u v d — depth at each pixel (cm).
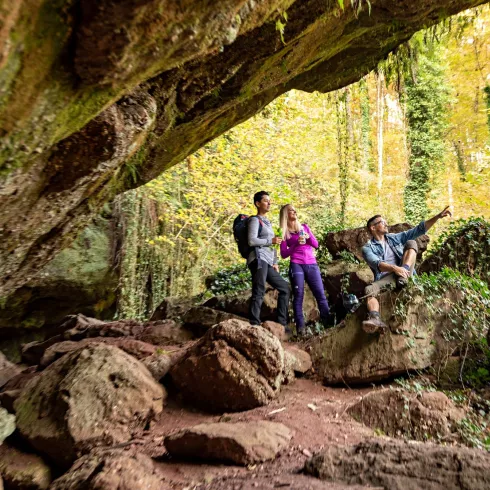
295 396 429
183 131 543
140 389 402
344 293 676
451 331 450
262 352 417
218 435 296
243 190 1262
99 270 1036
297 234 646
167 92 402
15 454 360
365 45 557
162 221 1239
